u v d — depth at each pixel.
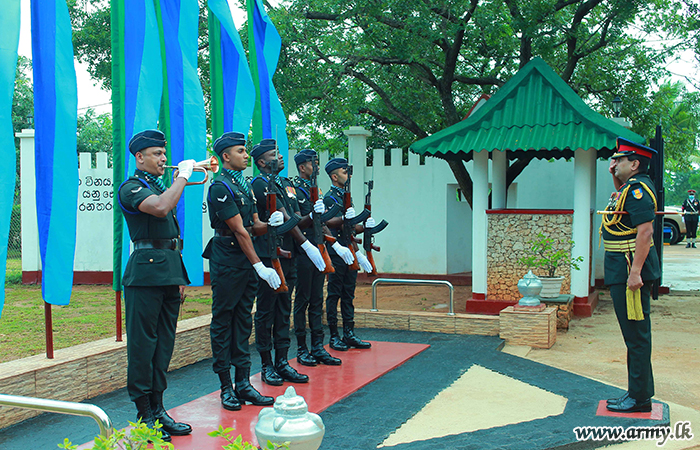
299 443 2.99
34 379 5.00
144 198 4.18
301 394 5.42
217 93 8.05
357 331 8.48
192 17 7.21
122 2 6.27
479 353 7.12
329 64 12.72
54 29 5.55
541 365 6.62
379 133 19.08
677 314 10.16
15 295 12.60
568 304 9.02
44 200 5.43
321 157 15.07
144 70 6.25
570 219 9.72
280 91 12.16
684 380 6.32
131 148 4.42
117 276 6.08
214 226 5.10
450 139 9.90
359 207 14.73
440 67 13.59
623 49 14.12
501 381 5.98
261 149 5.86
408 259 14.57
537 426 4.68
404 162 17.78
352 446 4.27
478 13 11.88
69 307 11.14
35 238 14.09
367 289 13.80
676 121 20.16
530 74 10.03
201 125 7.30
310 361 6.45
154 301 4.25
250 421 4.64
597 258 13.12
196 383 5.91
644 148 4.99
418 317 8.47
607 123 9.18
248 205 5.22
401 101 14.48
